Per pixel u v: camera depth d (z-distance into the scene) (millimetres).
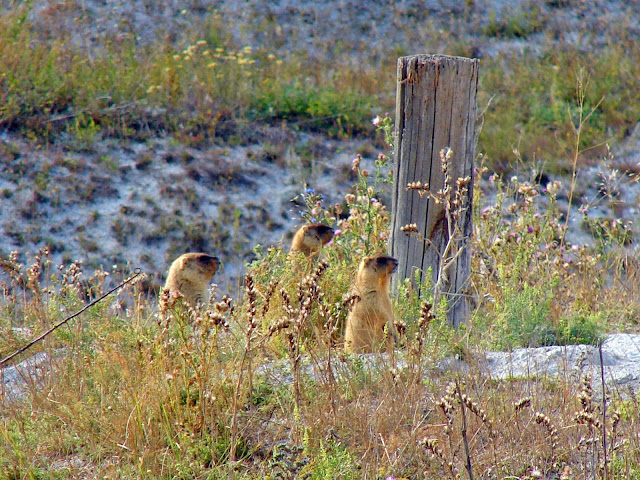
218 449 13203
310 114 49156
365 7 67625
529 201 24250
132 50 52500
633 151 47344
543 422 12273
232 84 49688
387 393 13891
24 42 47906
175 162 42656
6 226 36500
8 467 13016
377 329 19266
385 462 12219
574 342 18594
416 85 19031
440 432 13055
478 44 63312
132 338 16266
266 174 42875
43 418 14328
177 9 62625
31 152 41156
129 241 36719
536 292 19734
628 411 13531
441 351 16141
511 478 11484
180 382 14375
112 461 13258
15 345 18344
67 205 38312
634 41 64000
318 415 13414
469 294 19734
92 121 43531
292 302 19172
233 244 37219
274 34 61719
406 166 19578
